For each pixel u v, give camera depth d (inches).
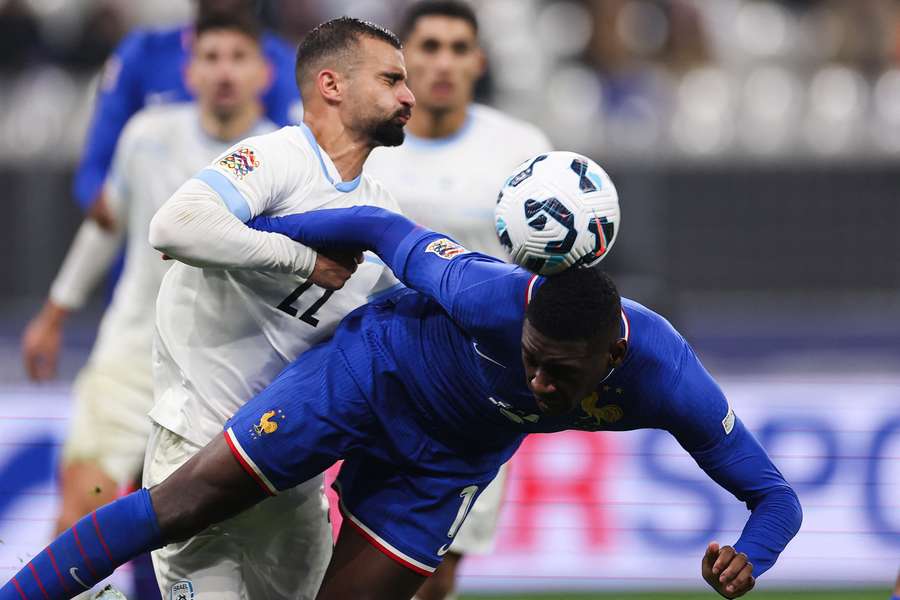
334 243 545.3
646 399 511.8
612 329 483.5
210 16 812.0
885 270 1241.4
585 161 509.0
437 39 753.6
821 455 983.6
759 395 992.2
